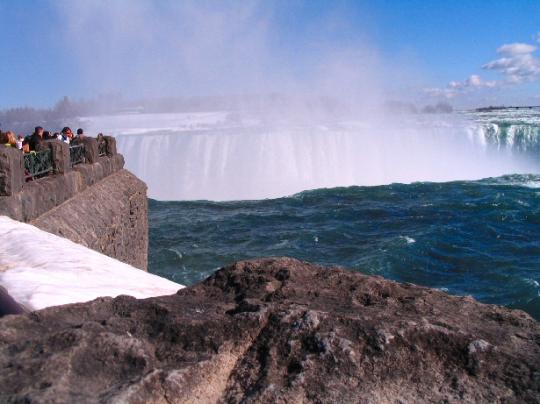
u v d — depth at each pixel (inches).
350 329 92.4
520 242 829.8
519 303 607.2
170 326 93.7
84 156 500.7
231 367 89.4
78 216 396.8
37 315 96.7
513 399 80.4
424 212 1063.0
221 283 120.0
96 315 100.9
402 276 706.8
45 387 74.9
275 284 115.2
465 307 108.3
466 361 87.2
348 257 796.6
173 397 79.9
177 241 919.0
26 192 321.1
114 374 82.5
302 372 85.2
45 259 169.0
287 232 956.0
